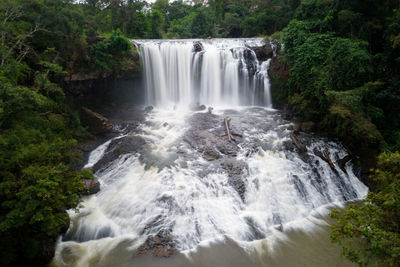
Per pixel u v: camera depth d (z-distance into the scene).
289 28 28.23
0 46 16.41
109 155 19.77
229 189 16.25
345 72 21.66
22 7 19.95
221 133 22.39
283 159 19.02
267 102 30.81
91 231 13.96
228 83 31.45
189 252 12.90
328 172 18.69
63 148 13.29
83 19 25.53
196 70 31.20
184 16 77.75
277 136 22.08
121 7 44.97
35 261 11.88
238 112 28.23
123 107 29.25
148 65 29.80
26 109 13.90
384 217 8.64
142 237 13.63
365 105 21.08
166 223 14.21
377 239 7.66
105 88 28.25
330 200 17.44
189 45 31.20
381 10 24.53
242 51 31.64
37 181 9.78
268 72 30.52
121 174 17.73
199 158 18.89
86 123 23.38
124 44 26.95
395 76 22.00
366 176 19.14
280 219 15.30
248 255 12.88
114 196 16.03
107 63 26.50
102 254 12.75
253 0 60.28
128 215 14.77
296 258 12.78
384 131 21.45
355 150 20.64
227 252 12.98
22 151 11.02
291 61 27.03
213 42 34.66
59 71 19.83
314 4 28.16
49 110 19.16
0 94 11.91
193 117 26.34
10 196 9.88
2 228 9.16
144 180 16.88
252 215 15.24
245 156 19.19
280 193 16.70
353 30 24.92
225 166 17.97
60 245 13.28
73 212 14.98
